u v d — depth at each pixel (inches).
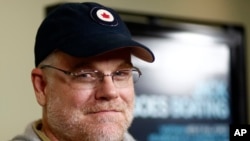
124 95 60.0
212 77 126.5
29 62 99.6
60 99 59.6
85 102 58.2
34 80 63.1
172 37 119.7
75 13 60.3
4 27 97.4
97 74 58.5
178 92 120.3
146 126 114.2
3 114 95.7
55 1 104.8
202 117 124.1
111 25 60.5
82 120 58.1
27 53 99.6
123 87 60.2
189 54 122.5
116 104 58.6
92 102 58.1
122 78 60.4
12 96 97.0
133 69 62.8
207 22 127.2
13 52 97.9
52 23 60.9
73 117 58.3
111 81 58.4
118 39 58.0
